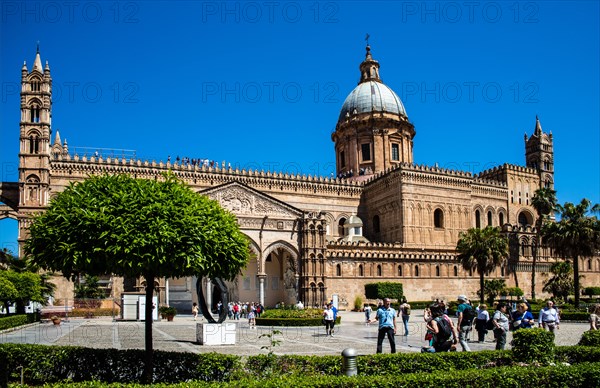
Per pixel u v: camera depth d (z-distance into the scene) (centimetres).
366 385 1609
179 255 2000
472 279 10294
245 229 8556
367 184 11569
